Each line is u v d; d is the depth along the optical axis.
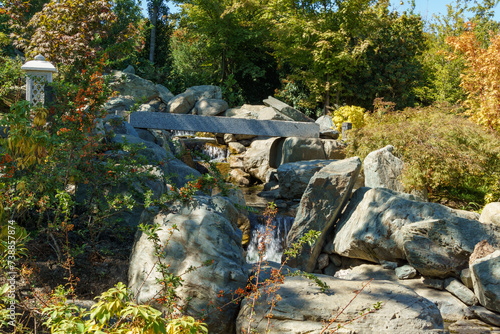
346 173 7.98
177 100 20.06
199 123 15.16
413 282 6.95
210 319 4.47
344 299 4.62
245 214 9.03
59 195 4.60
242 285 4.70
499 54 12.97
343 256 8.06
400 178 10.48
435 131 11.30
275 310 4.39
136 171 5.95
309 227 7.89
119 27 22.48
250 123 15.68
